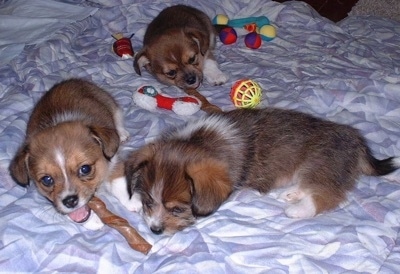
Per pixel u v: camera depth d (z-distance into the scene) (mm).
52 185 681
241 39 1184
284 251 643
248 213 703
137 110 901
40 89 930
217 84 1015
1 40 1097
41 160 676
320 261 636
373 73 1014
